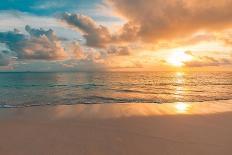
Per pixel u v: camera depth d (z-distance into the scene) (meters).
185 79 70.19
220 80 63.81
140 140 8.60
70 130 9.96
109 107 16.78
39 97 26.20
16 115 13.54
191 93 30.47
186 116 13.19
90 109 15.79
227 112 14.60
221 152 7.44
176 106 17.47
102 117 12.93
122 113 14.18
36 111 14.97
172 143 8.29
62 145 8.02
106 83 51.94
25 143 8.20
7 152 7.37
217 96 26.58
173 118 12.59
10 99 24.36
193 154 7.23
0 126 10.48
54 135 9.18
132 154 7.24
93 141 8.46
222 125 11.03
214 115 13.52
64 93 30.75
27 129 10.03
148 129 10.22
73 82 55.12
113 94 29.56
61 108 16.23
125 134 9.41
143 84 49.03
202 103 19.53
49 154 7.20
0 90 34.81
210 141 8.52
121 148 7.77
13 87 40.47
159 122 11.63
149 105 17.95
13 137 8.87
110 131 9.87
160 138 8.88
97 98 25.02
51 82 54.47
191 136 9.14
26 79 68.94
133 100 22.91
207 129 10.25
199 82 55.34
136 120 12.09
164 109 15.93
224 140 8.66
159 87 41.25
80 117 12.91
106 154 7.23
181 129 10.23
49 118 12.62
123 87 41.28
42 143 8.20
